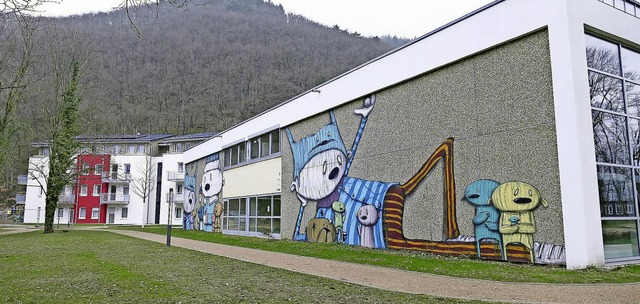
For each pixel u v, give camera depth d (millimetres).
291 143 21516
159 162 57469
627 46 11859
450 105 13047
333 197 18000
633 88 11797
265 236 23297
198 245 17875
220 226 29141
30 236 24922
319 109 19203
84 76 31188
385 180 15289
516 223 10891
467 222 12188
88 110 32250
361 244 16188
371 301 6438
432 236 13266
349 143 17281
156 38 75375
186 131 86500
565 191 9844
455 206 12586
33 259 12680
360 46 91000
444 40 13281
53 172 29609
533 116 10773
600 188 10289
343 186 17406
